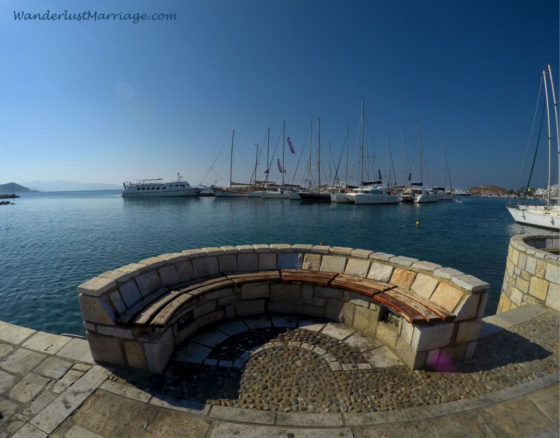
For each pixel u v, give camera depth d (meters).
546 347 3.91
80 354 3.53
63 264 17.12
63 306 11.14
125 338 3.22
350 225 35.12
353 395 2.94
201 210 52.41
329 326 4.43
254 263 5.00
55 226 33.38
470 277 3.62
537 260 5.93
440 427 2.54
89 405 2.73
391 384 3.13
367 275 4.66
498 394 2.98
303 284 4.69
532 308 5.23
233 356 3.62
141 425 2.51
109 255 19.39
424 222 39.09
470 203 99.38
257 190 80.81
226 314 4.61
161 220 38.59
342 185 72.75
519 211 35.56
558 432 2.49
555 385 3.13
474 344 3.60
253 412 2.68
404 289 4.16
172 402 2.79
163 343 3.35
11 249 21.16
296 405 2.79
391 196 67.62
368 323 4.23
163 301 3.63
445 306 3.56
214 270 4.77
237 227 32.72
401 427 2.53
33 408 2.68
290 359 3.57
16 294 12.29
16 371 3.19
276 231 30.33
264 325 4.44
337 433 2.45
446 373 3.32
